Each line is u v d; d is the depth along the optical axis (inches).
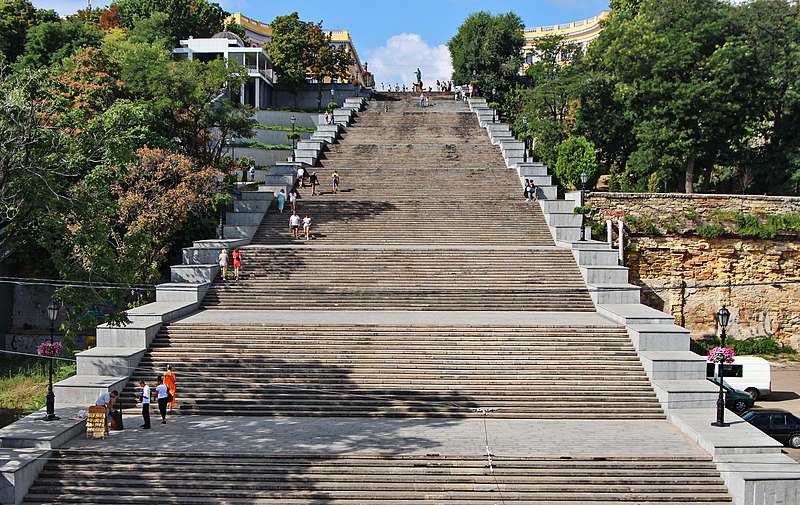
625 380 1030.4
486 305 1326.3
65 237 998.4
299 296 1348.4
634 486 765.9
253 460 797.2
